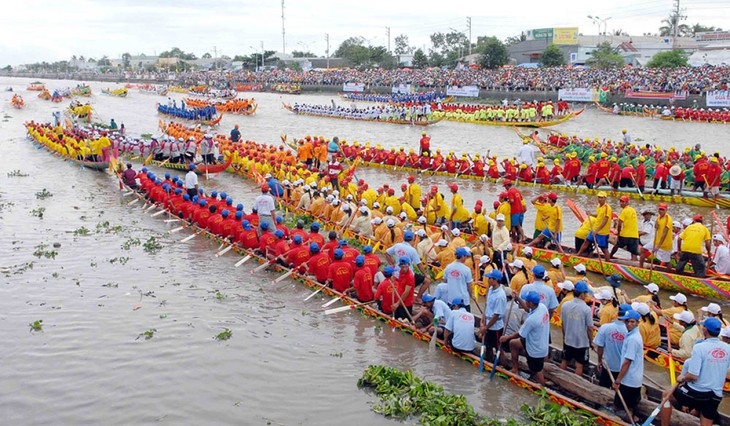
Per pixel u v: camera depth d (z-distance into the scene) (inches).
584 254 704.4
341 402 452.1
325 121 2561.5
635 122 2359.7
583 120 2461.9
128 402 454.0
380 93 3821.4
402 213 748.0
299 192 976.3
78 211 1018.7
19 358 518.6
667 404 381.4
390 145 1841.8
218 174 1368.1
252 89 4840.1
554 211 721.0
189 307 624.4
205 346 540.7
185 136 1708.9
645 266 660.7
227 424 425.7
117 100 3964.1
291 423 426.0
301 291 669.9
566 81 3223.4
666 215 642.2
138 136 1971.0
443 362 506.0
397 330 567.2
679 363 459.5
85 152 1418.6
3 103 3550.7
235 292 666.2
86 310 614.5
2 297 645.3
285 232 766.5
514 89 3270.2
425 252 684.7
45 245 823.1
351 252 642.2
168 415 437.4
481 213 750.5
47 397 461.1
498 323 479.8
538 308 438.3
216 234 846.5
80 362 512.1
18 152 1656.0
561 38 4682.6
